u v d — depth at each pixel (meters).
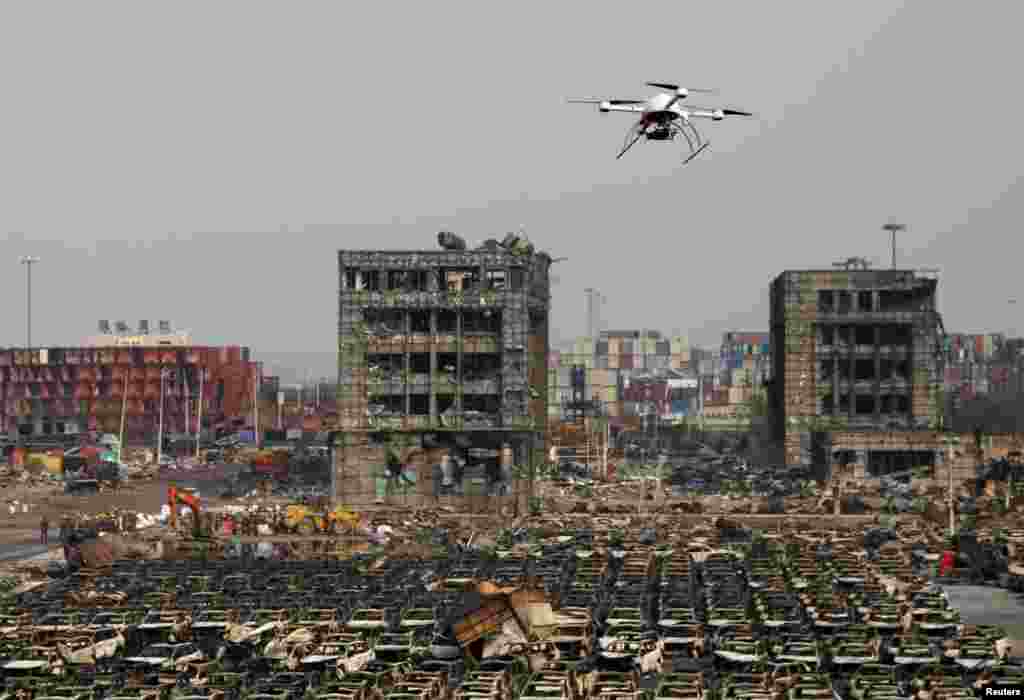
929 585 138.38
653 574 145.75
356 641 103.62
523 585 112.12
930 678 91.69
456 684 96.31
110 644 107.19
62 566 162.12
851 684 90.38
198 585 138.38
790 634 105.69
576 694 91.06
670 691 87.69
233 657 107.38
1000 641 103.81
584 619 107.38
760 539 174.88
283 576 143.38
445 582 137.38
